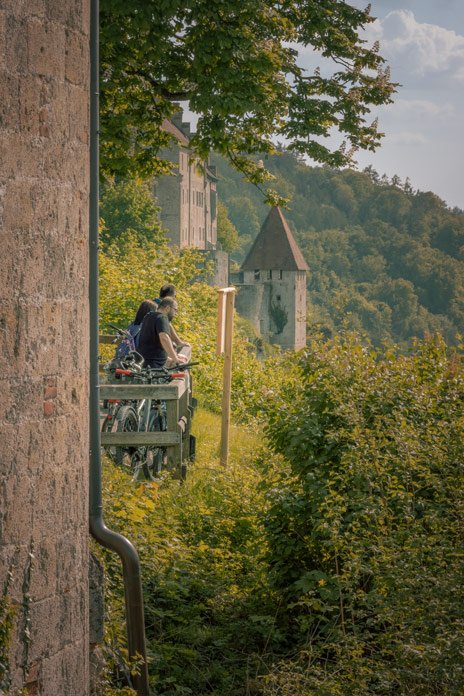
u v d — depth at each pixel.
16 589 4.58
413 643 5.67
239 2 16.00
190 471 11.77
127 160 18.16
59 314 4.84
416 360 10.11
